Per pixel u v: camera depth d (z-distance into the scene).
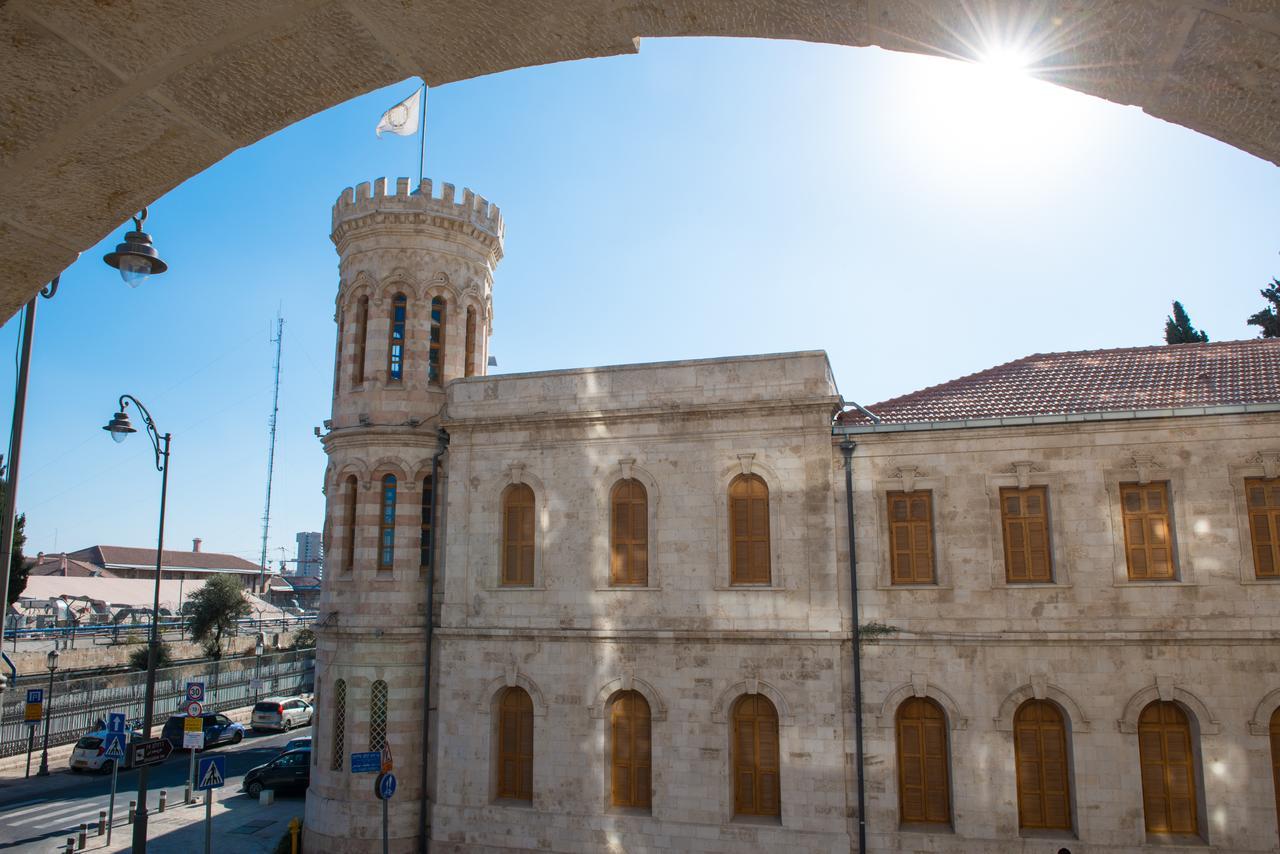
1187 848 22.28
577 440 28.23
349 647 28.95
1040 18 3.98
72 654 61.00
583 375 28.52
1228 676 22.81
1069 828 23.45
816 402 26.08
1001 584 24.53
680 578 26.52
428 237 31.61
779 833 24.44
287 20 4.35
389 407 30.42
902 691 24.52
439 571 29.67
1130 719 23.11
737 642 25.61
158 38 4.33
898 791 24.27
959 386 29.52
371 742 28.39
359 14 4.38
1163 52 4.05
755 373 26.95
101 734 42.59
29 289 5.70
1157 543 24.11
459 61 4.80
